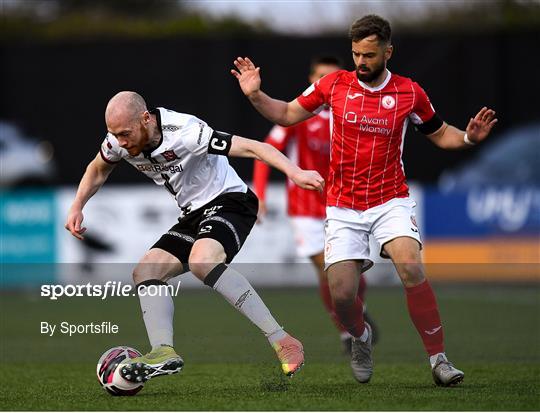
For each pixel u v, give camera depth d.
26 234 43.62
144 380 16.66
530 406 15.44
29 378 20.91
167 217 42.94
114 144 17.61
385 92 18.11
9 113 45.94
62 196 43.53
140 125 16.83
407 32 50.62
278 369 18.39
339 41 44.12
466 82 43.72
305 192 25.28
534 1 52.97
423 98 18.31
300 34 44.28
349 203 18.62
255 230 41.16
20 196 43.75
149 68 45.19
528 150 43.06
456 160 43.56
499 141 43.50
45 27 57.62
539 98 43.34
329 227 18.80
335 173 18.67
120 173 43.75
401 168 18.67
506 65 43.53
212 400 16.22
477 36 43.62
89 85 45.62
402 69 43.91
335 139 18.52
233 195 18.19
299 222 25.44
